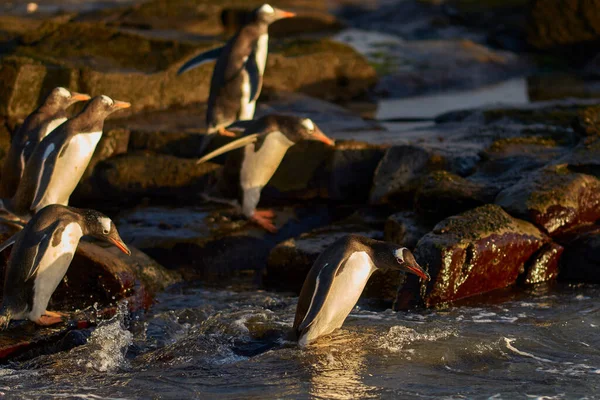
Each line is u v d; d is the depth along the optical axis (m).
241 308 11.92
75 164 12.03
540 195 13.15
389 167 15.38
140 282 12.27
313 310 9.66
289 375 9.44
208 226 14.62
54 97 13.22
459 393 8.88
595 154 14.27
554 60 28.72
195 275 13.86
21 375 9.59
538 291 12.39
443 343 10.21
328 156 16.09
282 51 23.88
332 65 24.41
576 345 10.21
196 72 20.55
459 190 13.73
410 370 9.51
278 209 15.66
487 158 15.17
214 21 29.14
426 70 26.44
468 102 23.89
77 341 10.42
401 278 12.12
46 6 32.16
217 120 16.20
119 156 16.75
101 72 18.75
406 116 21.92
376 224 14.63
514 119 18.70
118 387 9.27
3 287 11.34
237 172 14.64
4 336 10.36
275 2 33.81
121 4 33.03
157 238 14.12
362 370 9.52
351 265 10.02
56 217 10.41
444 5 33.97
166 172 16.28
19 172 12.78
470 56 27.64
